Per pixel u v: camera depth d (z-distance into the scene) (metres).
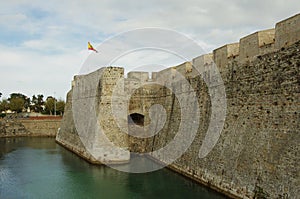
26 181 23.78
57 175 25.42
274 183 14.42
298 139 13.66
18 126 61.00
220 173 18.83
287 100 14.79
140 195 19.42
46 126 61.34
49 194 20.39
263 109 16.50
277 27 15.83
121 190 20.62
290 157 13.87
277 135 15.07
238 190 16.78
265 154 15.52
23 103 100.56
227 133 19.33
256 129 16.75
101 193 20.17
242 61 18.78
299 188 12.98
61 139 46.94
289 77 14.77
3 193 20.83
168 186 21.05
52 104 93.56
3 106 93.06
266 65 16.56
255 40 17.55
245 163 16.80
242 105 18.45
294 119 14.18
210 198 17.91
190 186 20.77
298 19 14.34
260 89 16.91
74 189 21.25
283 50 15.32
